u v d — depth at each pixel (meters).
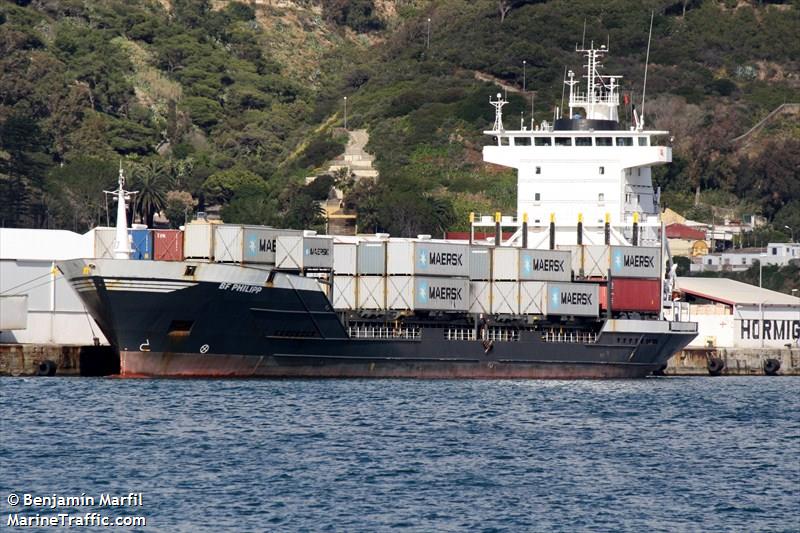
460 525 190.50
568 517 196.62
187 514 193.25
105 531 185.38
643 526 192.88
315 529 186.62
